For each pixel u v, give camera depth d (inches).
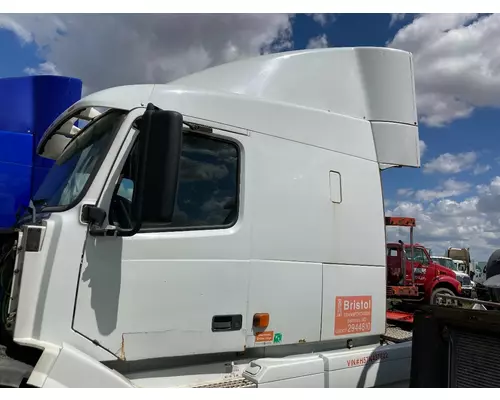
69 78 201.9
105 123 111.0
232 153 118.0
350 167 140.3
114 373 92.3
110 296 96.8
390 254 604.1
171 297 103.5
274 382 112.3
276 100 130.2
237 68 137.6
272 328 118.2
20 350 92.7
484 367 106.7
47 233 93.7
